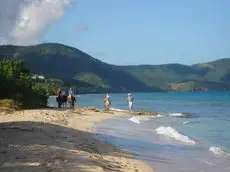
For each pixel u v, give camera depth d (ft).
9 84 136.87
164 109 220.23
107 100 165.68
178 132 95.25
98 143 70.49
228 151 70.03
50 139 64.90
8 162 44.68
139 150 68.64
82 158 51.06
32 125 83.35
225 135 96.27
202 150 71.00
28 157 47.80
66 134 75.72
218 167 56.24
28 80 151.12
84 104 281.95
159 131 97.25
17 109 123.95
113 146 69.51
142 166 53.83
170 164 57.52
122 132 93.50
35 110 123.65
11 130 71.26
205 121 136.87
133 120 129.29
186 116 158.61
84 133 83.92
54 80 645.51
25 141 60.03
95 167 46.44
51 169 42.42
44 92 163.22
